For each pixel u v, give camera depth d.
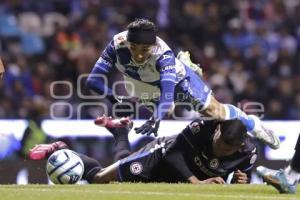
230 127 17.80
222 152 18.16
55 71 39.09
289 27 45.75
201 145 18.23
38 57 40.28
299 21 46.22
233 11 45.62
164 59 18.30
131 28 18.09
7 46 40.03
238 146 17.94
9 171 23.52
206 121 18.22
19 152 26.02
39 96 37.41
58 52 40.25
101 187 16.16
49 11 43.31
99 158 27.83
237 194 15.09
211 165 18.41
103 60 19.05
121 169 18.78
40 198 14.18
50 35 41.50
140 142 26.89
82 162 19.05
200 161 18.44
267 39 44.31
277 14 46.38
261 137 20.72
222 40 44.00
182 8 44.94
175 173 18.36
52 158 18.92
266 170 15.14
